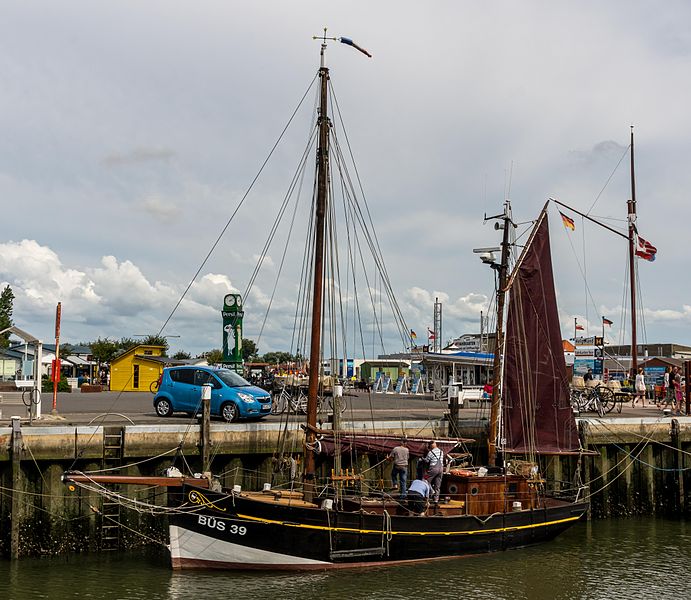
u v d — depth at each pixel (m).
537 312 32.50
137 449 25.44
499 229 32.03
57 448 24.34
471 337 80.00
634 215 55.41
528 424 31.64
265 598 20.67
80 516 24.58
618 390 46.56
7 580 21.48
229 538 23.03
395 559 24.52
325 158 26.08
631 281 55.16
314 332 25.89
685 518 34.34
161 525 25.70
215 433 26.88
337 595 21.19
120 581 21.73
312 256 27.45
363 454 29.45
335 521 23.55
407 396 56.09
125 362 59.72
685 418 36.28
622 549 27.59
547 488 32.47
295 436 28.39
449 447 27.78
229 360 50.22
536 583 22.98
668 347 83.38
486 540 26.22
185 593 20.88
